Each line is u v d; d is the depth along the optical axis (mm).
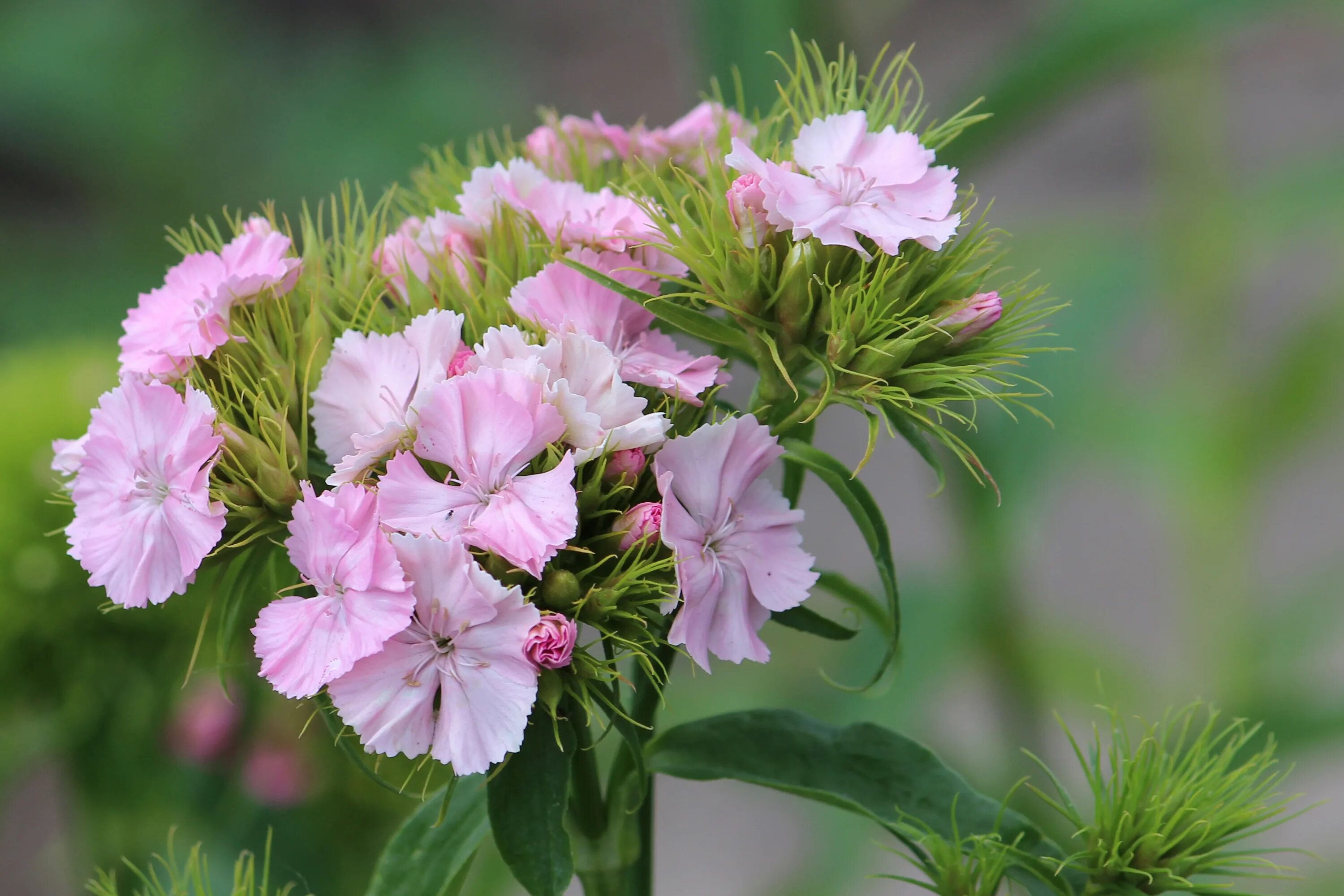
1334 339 675
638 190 526
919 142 515
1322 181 686
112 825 604
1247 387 695
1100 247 665
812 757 511
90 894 611
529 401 488
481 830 508
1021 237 687
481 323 513
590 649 507
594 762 511
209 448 494
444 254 518
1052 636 686
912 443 505
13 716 605
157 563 495
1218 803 508
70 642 601
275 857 599
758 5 589
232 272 514
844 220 500
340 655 480
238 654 586
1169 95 690
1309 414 681
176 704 604
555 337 491
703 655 490
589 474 497
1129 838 505
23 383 625
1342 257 778
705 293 508
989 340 511
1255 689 634
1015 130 609
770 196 500
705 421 508
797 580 497
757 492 499
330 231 1083
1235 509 692
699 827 1112
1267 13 591
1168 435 691
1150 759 510
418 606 483
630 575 491
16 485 603
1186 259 700
